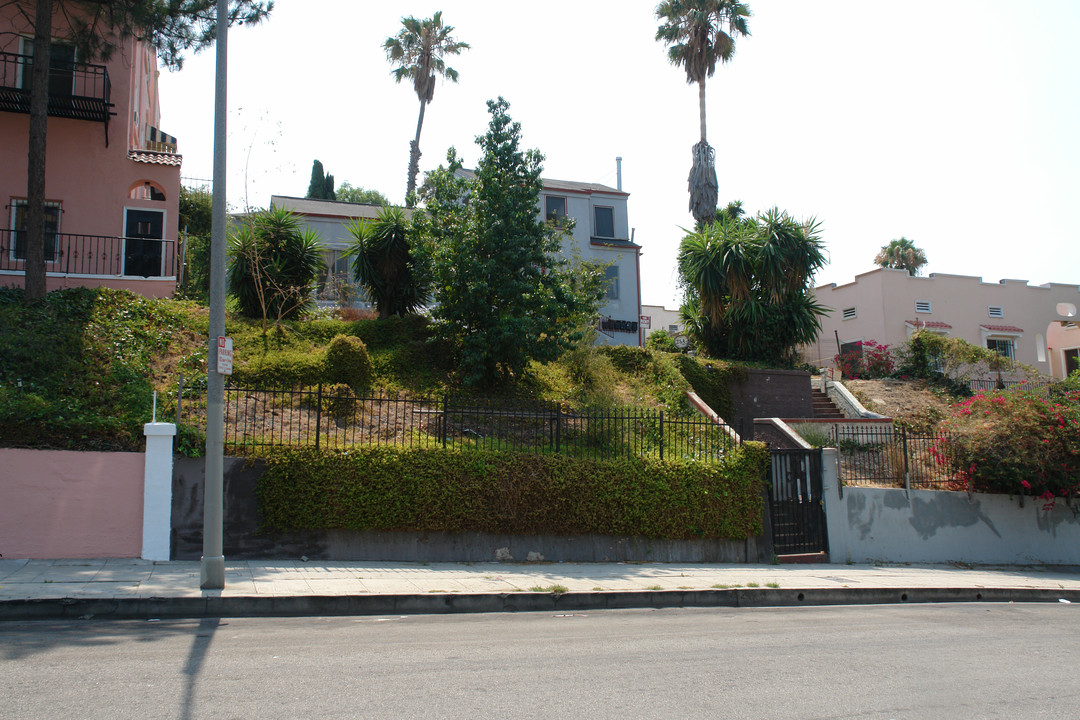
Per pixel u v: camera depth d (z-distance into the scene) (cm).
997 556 1591
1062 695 605
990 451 1572
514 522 1192
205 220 3155
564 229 1769
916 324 3141
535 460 1221
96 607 773
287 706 489
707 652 706
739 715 514
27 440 1023
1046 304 3425
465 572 1066
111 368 1292
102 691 505
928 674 657
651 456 1329
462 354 1619
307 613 837
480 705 511
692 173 3031
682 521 1302
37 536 988
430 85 4022
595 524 1241
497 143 1644
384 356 1641
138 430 1098
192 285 2161
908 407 2289
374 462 1120
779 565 1360
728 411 2020
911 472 1606
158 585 857
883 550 1492
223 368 879
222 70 920
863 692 588
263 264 1825
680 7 3014
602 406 1585
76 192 1845
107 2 1633
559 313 1622
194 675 555
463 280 1588
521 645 705
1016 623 978
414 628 773
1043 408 1595
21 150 1794
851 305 3309
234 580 908
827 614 987
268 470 1076
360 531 1116
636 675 607
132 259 1880
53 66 1839
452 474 1156
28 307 1420
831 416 2227
